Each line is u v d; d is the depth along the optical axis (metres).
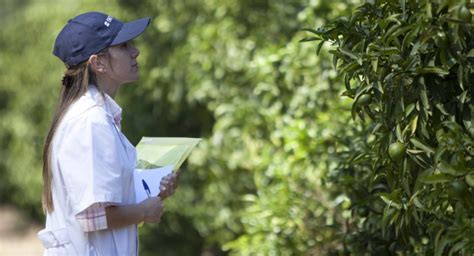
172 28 14.83
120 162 5.98
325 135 9.48
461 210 5.15
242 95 12.89
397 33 5.22
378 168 5.97
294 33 12.60
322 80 10.05
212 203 14.06
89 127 5.94
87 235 6.02
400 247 7.07
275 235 10.09
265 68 11.09
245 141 12.29
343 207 9.34
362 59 5.47
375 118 5.79
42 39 20.03
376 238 7.21
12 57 21.22
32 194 20.80
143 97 15.68
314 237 9.94
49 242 6.12
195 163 13.47
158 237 15.27
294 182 10.15
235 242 10.67
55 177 6.07
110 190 5.89
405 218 5.66
